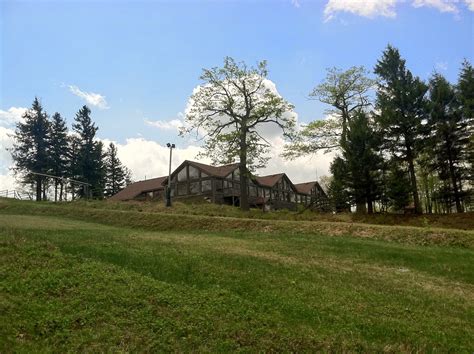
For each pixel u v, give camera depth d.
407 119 37.09
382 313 11.61
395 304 12.47
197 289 12.09
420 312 11.95
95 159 74.62
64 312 9.41
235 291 12.48
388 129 38.12
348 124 40.28
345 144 38.53
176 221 29.86
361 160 36.84
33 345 7.92
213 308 10.54
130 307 10.03
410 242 23.16
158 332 8.95
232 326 9.56
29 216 32.94
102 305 9.95
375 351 8.98
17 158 68.31
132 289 11.09
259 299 11.87
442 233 23.41
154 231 28.11
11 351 7.55
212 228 28.09
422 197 57.84
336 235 25.06
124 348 8.14
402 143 38.03
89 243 17.16
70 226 25.47
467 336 10.32
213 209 39.25
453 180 38.00
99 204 42.12
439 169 39.31
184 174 65.25
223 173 64.19
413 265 18.22
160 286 11.72
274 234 25.55
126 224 30.75
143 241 19.11
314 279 14.52
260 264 15.79
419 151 37.59
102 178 77.62
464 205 45.06
